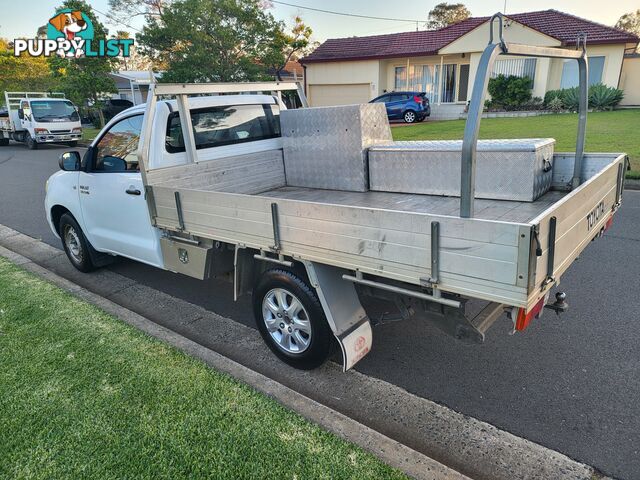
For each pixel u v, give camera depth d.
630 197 7.68
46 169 14.81
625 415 2.84
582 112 3.57
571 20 20.52
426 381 3.28
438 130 16.05
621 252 5.38
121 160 4.45
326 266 2.99
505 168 3.67
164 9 21.00
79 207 5.09
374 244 2.50
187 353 3.54
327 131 4.64
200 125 4.41
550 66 19.66
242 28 20.25
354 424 2.74
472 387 3.18
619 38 18.05
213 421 2.79
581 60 3.23
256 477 2.39
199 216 3.50
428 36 23.91
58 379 3.25
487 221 2.07
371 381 3.30
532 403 2.99
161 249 4.14
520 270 2.02
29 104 20.88
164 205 3.80
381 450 2.53
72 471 2.47
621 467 2.47
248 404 2.93
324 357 3.26
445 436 2.74
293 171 5.05
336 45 25.83
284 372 3.45
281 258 3.05
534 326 3.91
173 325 4.27
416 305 2.80
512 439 2.69
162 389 3.11
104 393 3.08
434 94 23.30
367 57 23.20
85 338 3.80
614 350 3.52
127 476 2.43
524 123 15.76
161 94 3.93
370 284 2.65
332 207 2.62
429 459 2.46
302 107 5.17
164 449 2.59
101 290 5.12
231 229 3.28
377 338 3.87
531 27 18.59
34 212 8.87
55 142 21.56
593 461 2.51
